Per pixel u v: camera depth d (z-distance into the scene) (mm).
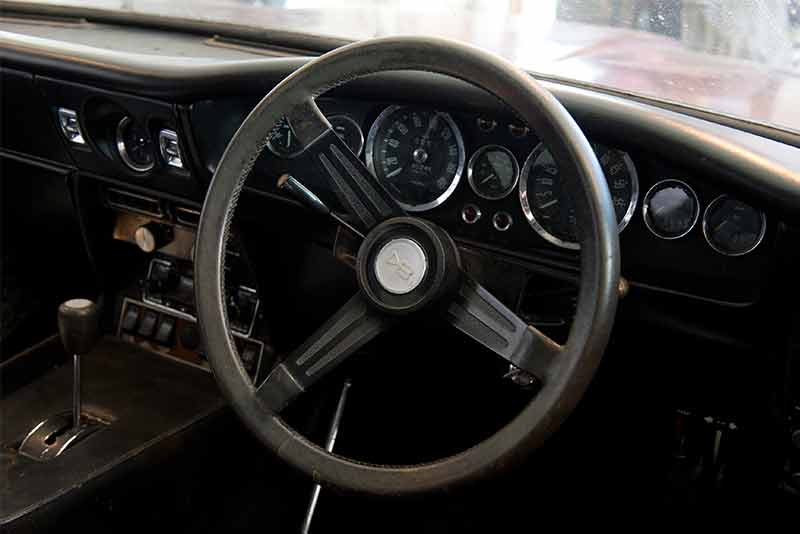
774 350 1376
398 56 1088
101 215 1911
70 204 1894
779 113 1461
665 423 1769
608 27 1731
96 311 1558
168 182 1715
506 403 1798
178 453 1692
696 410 1643
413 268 1138
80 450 1582
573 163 1021
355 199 1198
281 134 1537
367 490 1115
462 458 1081
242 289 1907
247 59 1668
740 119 1404
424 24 1853
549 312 1504
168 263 1949
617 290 1027
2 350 2021
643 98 1446
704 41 1663
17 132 1818
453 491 1087
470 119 1394
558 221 1397
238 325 1930
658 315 1442
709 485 1785
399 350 1688
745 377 1489
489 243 1461
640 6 1701
